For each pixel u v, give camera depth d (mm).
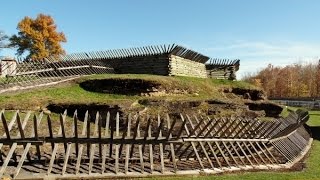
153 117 22906
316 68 112438
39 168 13117
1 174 11406
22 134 12180
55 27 67062
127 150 13469
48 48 67125
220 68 47656
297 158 19094
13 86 26438
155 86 29109
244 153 16125
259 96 41125
